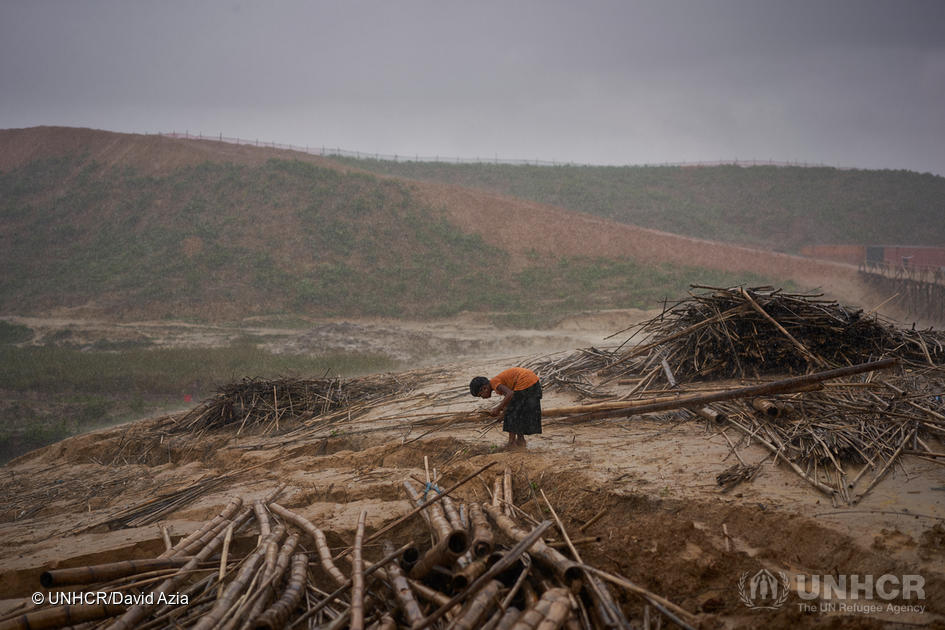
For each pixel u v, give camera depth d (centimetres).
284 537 552
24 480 957
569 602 378
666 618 404
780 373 843
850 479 508
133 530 613
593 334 2608
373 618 436
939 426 593
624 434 696
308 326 3222
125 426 1168
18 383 1867
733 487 512
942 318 2670
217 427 1050
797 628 371
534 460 624
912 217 5322
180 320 3350
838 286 3466
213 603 448
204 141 5978
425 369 1382
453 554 434
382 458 758
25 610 461
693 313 956
